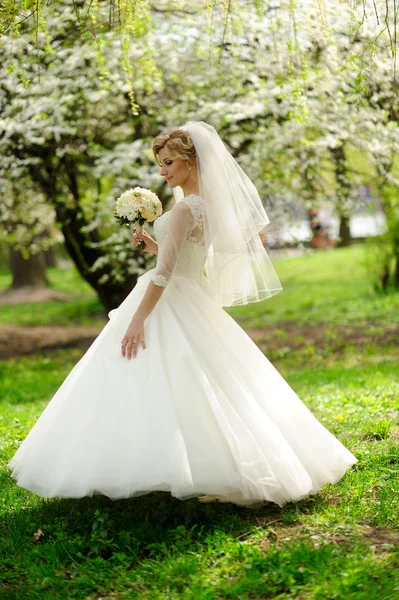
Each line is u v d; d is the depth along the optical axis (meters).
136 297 3.61
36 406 6.85
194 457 3.14
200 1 6.82
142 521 3.44
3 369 10.73
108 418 3.26
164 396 3.23
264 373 3.65
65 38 7.49
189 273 3.64
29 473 3.33
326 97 7.76
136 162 9.70
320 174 10.25
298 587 2.72
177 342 3.39
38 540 3.36
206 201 3.49
